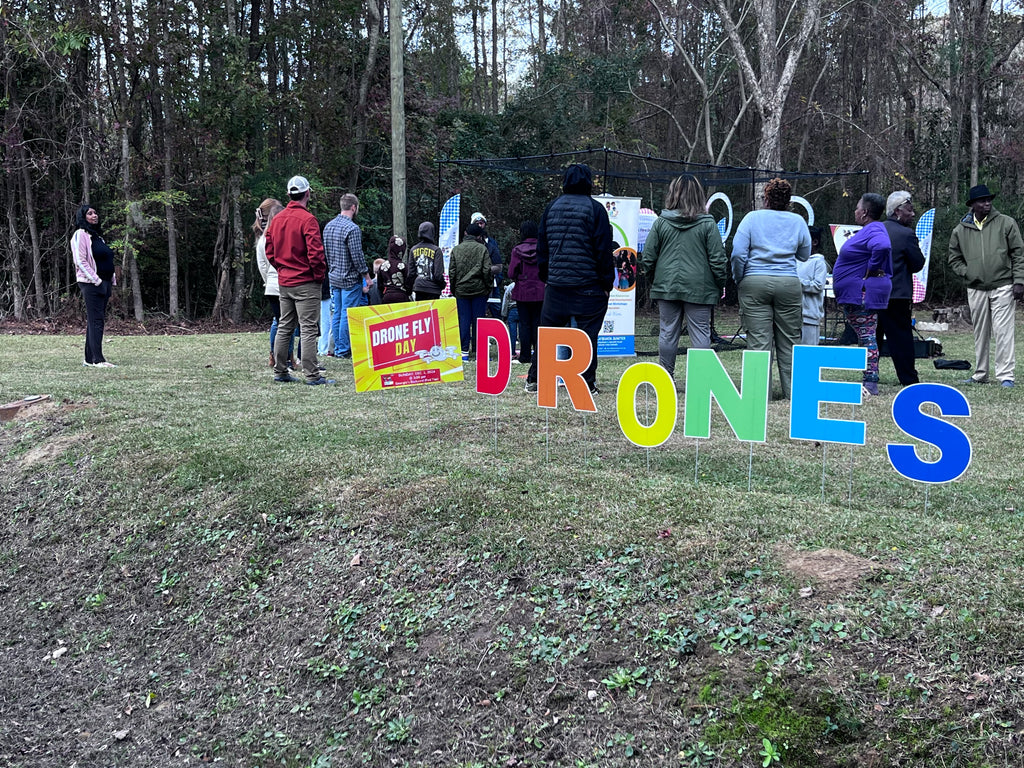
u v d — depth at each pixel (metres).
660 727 2.77
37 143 17.42
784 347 7.04
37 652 4.08
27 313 18.05
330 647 3.54
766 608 3.08
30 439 6.21
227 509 4.64
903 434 5.79
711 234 6.98
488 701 3.04
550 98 25.48
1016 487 4.32
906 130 31.44
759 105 18.69
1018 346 12.88
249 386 8.00
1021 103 31.42
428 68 29.48
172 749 3.26
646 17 27.67
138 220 17.44
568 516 3.99
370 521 4.23
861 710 2.62
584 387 4.65
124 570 4.50
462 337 10.09
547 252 7.02
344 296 10.16
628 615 3.22
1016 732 2.45
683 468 4.82
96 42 17.64
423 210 22.80
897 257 7.69
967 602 2.92
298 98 19.48
